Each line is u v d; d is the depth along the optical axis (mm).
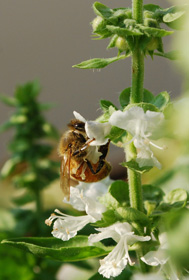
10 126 294
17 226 290
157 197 216
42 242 214
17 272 283
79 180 219
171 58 202
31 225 290
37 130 294
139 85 205
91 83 493
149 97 215
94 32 202
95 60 206
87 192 219
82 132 218
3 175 297
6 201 366
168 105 194
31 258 284
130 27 198
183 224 161
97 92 490
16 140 294
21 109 294
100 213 210
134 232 205
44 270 284
